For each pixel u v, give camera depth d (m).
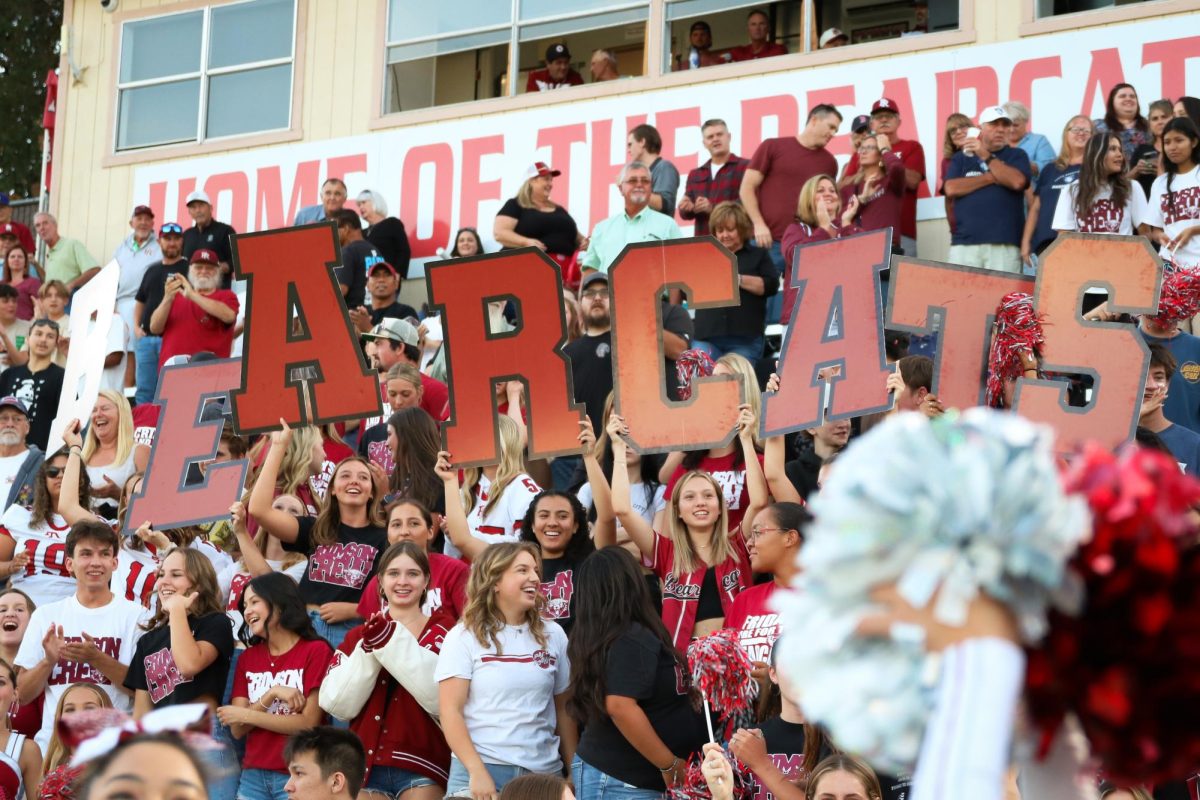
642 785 6.33
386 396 10.89
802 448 9.20
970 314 7.99
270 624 7.52
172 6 17.41
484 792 6.55
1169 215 10.77
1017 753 1.78
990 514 1.60
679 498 7.56
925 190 12.98
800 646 1.65
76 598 8.41
